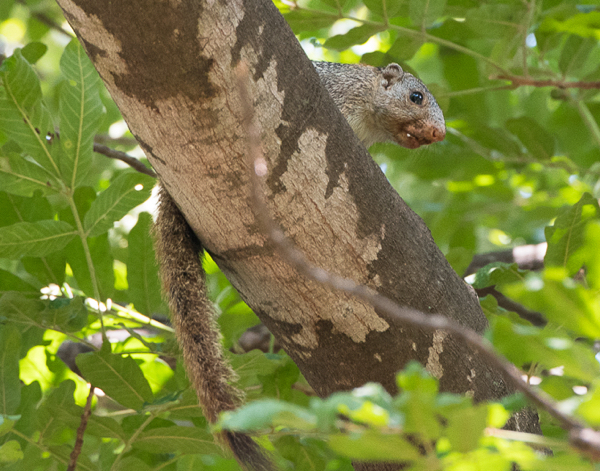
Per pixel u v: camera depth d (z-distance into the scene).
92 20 4.99
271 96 5.40
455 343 6.23
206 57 5.08
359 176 5.88
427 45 16.47
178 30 4.96
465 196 14.25
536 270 11.74
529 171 14.20
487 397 6.32
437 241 13.34
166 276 7.60
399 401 3.41
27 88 7.92
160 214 7.77
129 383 8.21
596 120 11.99
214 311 7.59
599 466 3.47
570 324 3.50
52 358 10.06
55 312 8.61
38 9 15.23
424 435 3.46
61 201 10.39
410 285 6.09
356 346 6.13
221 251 6.12
